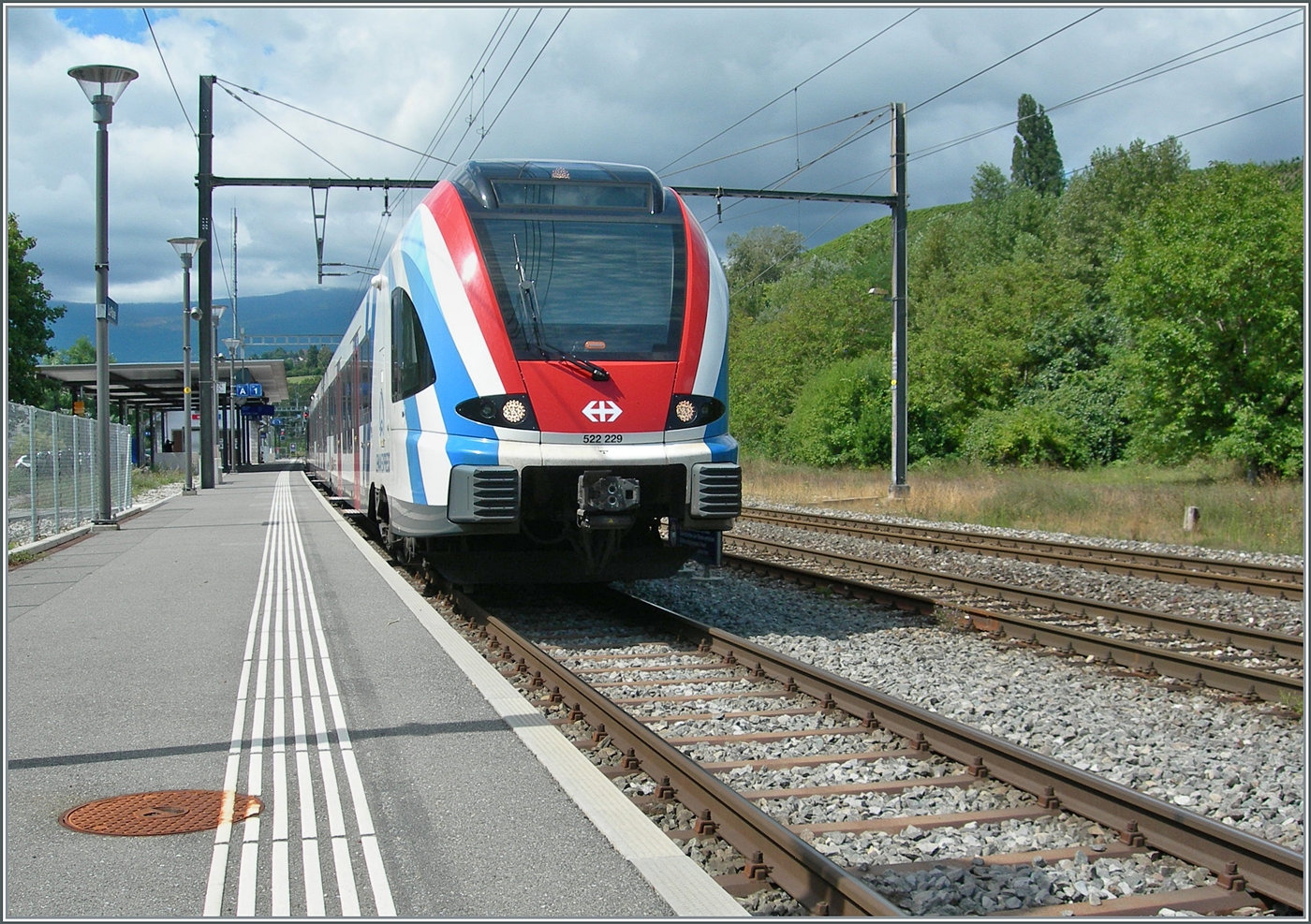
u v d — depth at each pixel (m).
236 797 5.24
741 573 13.85
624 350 9.34
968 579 12.23
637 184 10.30
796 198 24.06
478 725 6.44
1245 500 19.98
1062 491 23.56
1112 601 11.90
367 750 5.96
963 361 41.34
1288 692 7.07
